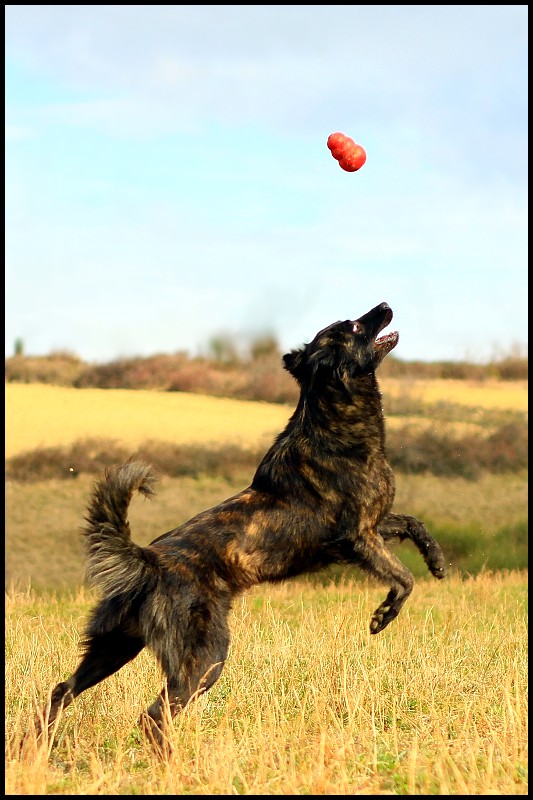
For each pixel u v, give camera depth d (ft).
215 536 31.42
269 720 31.22
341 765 26.55
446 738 30.42
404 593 34.09
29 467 137.59
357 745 30.32
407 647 42.47
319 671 37.86
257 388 185.16
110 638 30.55
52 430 151.84
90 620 30.50
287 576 33.12
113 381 182.19
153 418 161.79
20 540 109.40
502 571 94.43
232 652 41.32
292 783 25.46
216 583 30.94
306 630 46.55
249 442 159.02
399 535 36.19
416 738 28.14
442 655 38.99
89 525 30.12
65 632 47.11
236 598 32.07
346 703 33.37
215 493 141.08
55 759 29.68
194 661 29.84
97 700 34.19
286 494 33.04
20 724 31.09
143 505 134.21
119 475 30.01
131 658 31.22
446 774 26.91
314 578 77.20
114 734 31.68
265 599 58.49
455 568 97.55
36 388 170.81
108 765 28.76
